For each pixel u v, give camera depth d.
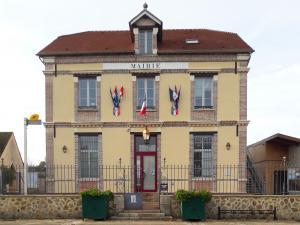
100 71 21.03
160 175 19.52
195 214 15.31
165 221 15.33
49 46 21.98
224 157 20.59
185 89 20.86
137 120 20.89
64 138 21.00
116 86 21.00
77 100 21.12
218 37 23.23
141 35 21.11
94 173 20.98
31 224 14.67
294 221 15.52
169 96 20.88
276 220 15.66
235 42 21.97
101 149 20.86
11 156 32.53
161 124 20.75
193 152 20.70
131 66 20.95
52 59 21.16
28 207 16.06
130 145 20.84
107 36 23.69
